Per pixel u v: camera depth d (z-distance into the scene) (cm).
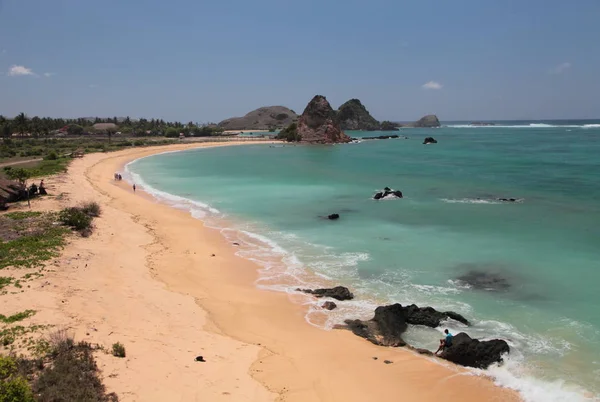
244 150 11162
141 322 1623
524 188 4750
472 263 2403
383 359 1495
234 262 2480
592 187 4675
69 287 1858
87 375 1155
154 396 1134
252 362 1420
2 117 14125
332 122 14162
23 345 1312
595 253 2517
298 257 2559
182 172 6694
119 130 18100
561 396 1280
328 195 4559
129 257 2434
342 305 1927
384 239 2894
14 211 3281
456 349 1487
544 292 2008
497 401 1266
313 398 1245
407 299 1973
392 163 7675
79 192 4359
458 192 4612
